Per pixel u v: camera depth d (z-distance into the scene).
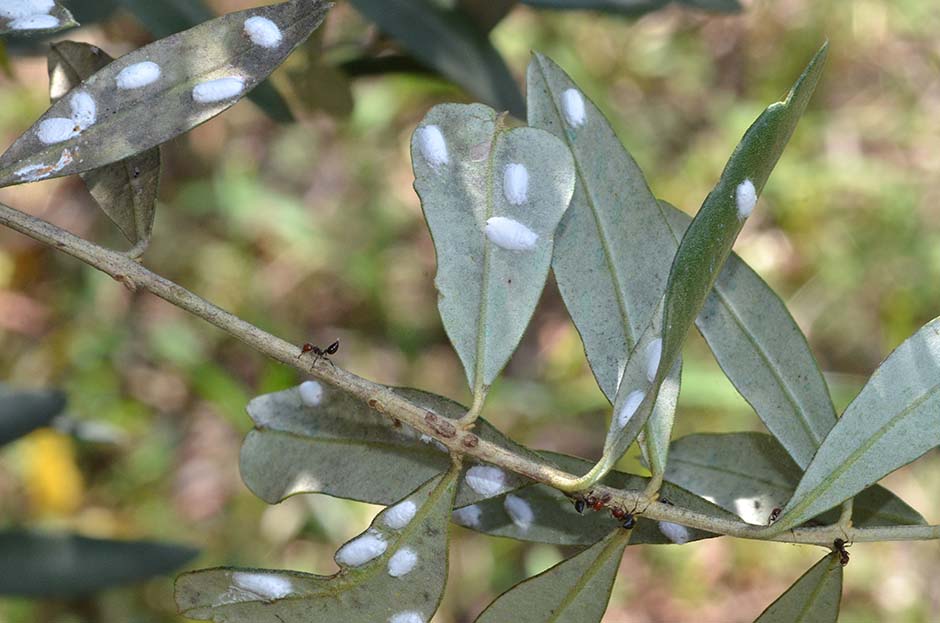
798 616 0.30
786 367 0.31
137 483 0.73
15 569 0.39
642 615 0.72
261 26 0.30
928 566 0.72
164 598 0.69
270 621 0.29
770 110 0.28
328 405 0.30
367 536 0.29
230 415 0.70
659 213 0.31
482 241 0.30
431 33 0.37
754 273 0.31
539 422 0.76
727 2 0.39
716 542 0.73
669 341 0.28
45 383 0.75
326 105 0.39
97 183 0.30
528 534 0.31
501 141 0.30
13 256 0.77
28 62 0.77
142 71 0.30
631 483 0.30
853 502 0.31
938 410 0.29
